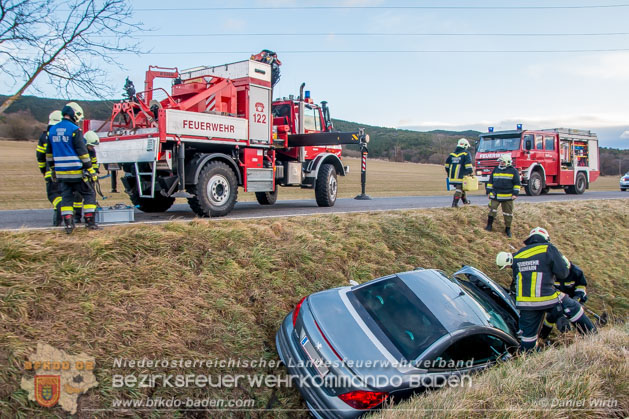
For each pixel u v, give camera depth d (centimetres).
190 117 842
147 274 557
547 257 568
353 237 842
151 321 501
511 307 632
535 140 1955
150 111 861
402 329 468
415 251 897
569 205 1463
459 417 340
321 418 416
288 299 637
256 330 566
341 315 484
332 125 1360
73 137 589
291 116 1210
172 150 829
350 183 3662
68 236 583
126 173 973
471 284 671
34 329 440
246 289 618
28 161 3744
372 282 547
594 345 472
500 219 1173
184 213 1009
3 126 5541
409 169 6888
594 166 2347
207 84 957
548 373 414
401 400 408
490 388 388
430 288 529
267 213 1016
